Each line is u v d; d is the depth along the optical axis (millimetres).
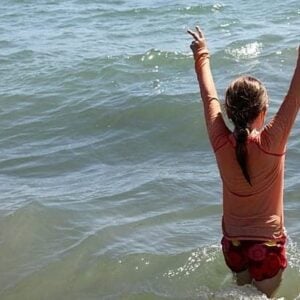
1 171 5316
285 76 7566
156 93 7004
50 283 3520
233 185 2930
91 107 6797
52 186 4887
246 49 9117
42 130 6336
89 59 9266
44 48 10672
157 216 4195
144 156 5465
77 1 16125
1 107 7168
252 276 3010
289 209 4152
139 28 12336
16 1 16547
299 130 5512
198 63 3094
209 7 13836
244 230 2959
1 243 3949
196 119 6023
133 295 3354
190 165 5121
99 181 4926
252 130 2875
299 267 3430
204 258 3623
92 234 3959
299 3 13531
